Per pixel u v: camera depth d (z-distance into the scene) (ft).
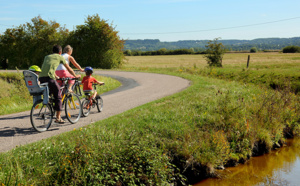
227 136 23.73
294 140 28.66
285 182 18.98
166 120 24.23
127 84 57.52
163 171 16.61
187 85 48.34
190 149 20.06
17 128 21.75
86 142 16.44
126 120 23.27
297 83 55.52
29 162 14.52
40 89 19.74
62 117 25.34
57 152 15.78
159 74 77.97
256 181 19.08
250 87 45.47
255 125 26.09
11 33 137.69
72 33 134.51
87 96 25.84
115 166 15.20
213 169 19.80
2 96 50.93
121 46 135.44
